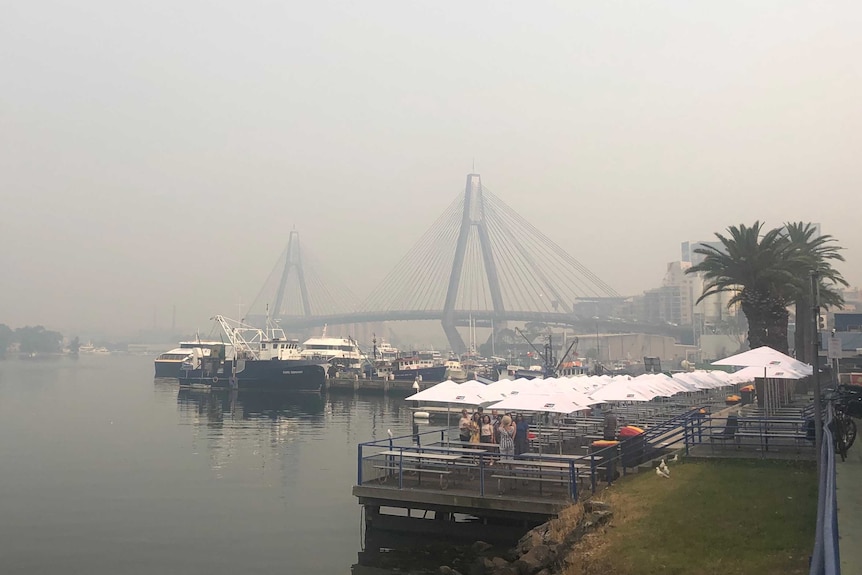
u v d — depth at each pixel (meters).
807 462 23.36
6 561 25.72
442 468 27.67
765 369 31.83
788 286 50.44
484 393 34.84
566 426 38.84
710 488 21.06
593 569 16.92
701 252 52.75
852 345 82.62
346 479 42.31
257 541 28.17
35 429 70.44
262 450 55.53
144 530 30.05
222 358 136.88
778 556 15.56
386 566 23.69
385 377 130.62
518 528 24.86
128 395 123.31
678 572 15.63
